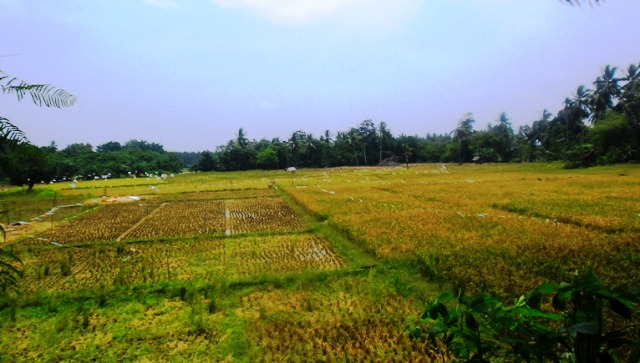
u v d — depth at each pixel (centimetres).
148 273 1598
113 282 1484
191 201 4119
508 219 2255
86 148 9069
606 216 2188
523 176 5422
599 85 7338
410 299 1247
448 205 2973
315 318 1139
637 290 229
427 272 1423
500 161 10288
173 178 7869
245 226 2630
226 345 981
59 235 2430
